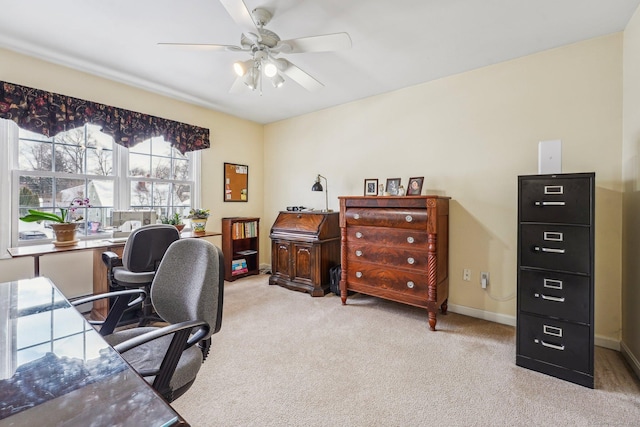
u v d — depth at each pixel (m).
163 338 1.37
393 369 1.97
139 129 3.22
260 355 2.13
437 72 2.89
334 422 1.49
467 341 2.36
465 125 2.88
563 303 1.86
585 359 1.79
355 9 1.94
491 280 2.77
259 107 3.94
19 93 2.47
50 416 0.55
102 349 0.83
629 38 2.07
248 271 4.40
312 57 2.59
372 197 2.93
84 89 2.87
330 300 3.34
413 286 2.71
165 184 3.63
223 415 1.53
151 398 0.60
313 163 4.14
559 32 2.21
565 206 1.86
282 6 1.90
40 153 2.70
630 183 2.05
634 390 1.74
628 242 2.08
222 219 4.18
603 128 2.26
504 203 2.70
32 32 2.21
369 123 3.56
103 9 1.94
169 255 1.45
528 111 2.56
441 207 2.73
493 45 2.39
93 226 3.02
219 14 1.99
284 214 4.04
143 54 2.54
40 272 2.74
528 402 1.64
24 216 2.45
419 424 1.48
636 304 1.93
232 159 4.30
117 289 2.57
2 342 0.87
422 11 1.96
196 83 3.14
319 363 2.03
